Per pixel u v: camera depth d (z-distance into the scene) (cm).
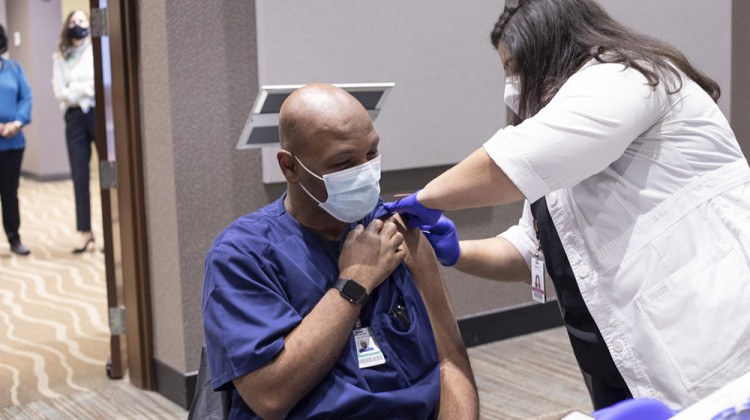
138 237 329
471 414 143
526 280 198
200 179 307
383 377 134
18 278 540
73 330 423
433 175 360
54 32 1038
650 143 157
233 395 135
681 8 382
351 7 321
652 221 158
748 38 400
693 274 154
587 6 164
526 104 165
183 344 313
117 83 323
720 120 160
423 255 152
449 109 351
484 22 354
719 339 152
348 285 129
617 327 164
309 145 132
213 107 306
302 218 140
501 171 153
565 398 311
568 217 168
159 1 296
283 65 310
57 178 1059
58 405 321
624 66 153
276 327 126
